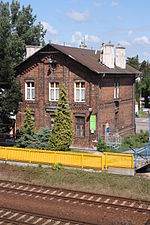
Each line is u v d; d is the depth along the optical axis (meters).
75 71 30.58
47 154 23.80
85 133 30.48
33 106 33.09
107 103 31.72
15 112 28.23
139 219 14.84
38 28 57.28
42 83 32.31
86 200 17.00
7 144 30.98
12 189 18.98
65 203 16.97
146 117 66.06
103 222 14.52
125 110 36.31
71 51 32.41
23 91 33.50
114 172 22.05
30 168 23.19
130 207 16.03
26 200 17.45
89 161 22.58
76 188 19.41
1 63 26.97
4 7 55.66
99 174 21.55
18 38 51.91
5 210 15.62
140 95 74.25
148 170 25.14
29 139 27.59
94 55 36.16
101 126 30.70
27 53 36.88
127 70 36.50
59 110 26.50
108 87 31.83
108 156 22.19
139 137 34.34
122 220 14.70
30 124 28.81
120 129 35.06
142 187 19.19
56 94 32.00
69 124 26.52
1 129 27.61
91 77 29.70
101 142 29.05
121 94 35.00
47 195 18.02
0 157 25.66
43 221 14.40
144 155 25.78
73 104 30.88
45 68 32.22
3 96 27.55
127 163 21.70
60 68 31.33
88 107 30.16
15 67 33.25
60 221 14.35
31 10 57.28
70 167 23.09
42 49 31.59
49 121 32.53
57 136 26.27
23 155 24.69
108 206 16.44
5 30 27.59
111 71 31.78
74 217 15.13
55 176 21.31
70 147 30.69
